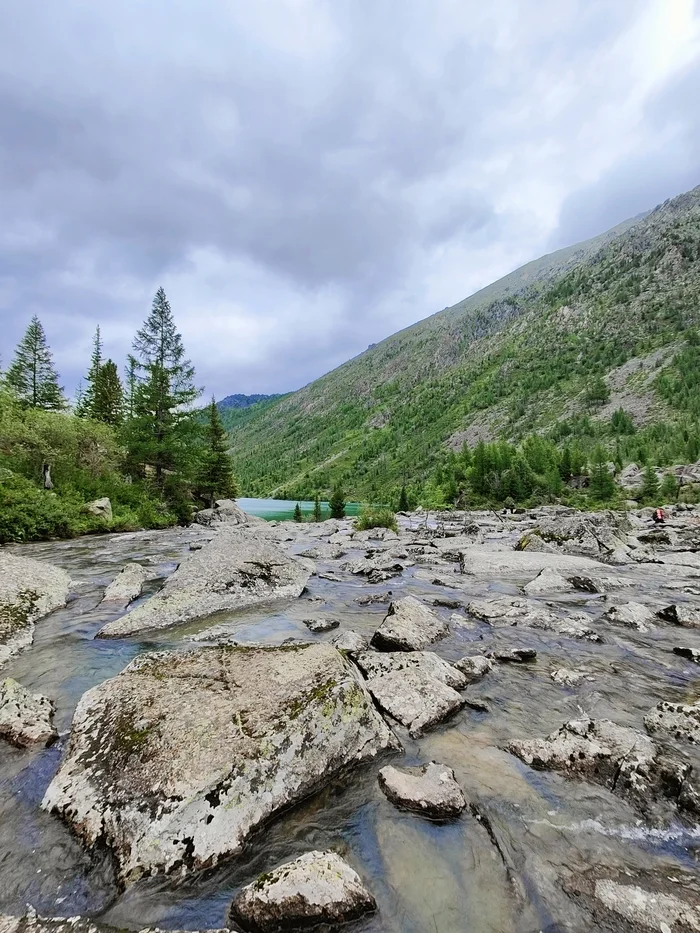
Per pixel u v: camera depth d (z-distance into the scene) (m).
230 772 4.00
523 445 149.00
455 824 3.83
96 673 7.13
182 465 42.34
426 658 6.79
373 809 4.02
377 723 5.06
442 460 190.50
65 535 25.77
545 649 8.18
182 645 8.34
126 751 4.36
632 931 2.83
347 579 14.34
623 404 175.12
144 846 3.49
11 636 8.35
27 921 2.98
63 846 3.62
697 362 172.25
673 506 60.69
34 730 5.14
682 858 3.47
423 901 3.10
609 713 5.84
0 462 29.39
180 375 42.50
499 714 5.80
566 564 16.25
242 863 3.47
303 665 5.74
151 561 17.50
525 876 3.30
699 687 6.66
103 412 58.19
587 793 4.21
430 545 22.75
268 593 11.53
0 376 51.12
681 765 4.30
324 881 3.06
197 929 2.95
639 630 9.17
